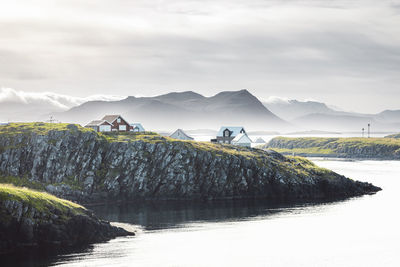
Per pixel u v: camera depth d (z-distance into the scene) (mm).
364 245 97625
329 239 102125
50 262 81312
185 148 158000
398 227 113062
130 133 172750
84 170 146625
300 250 93625
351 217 125125
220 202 149250
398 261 87438
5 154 145375
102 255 86500
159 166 153500
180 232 107000
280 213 130875
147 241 97938
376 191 174375
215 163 158125
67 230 92375
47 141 147500
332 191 167875
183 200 151375
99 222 99500
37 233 89375
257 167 163000
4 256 83875
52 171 144250
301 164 179875
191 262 85062
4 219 86062
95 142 151625
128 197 148375
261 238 102625
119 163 150875
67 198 139375
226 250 92875
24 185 139625
